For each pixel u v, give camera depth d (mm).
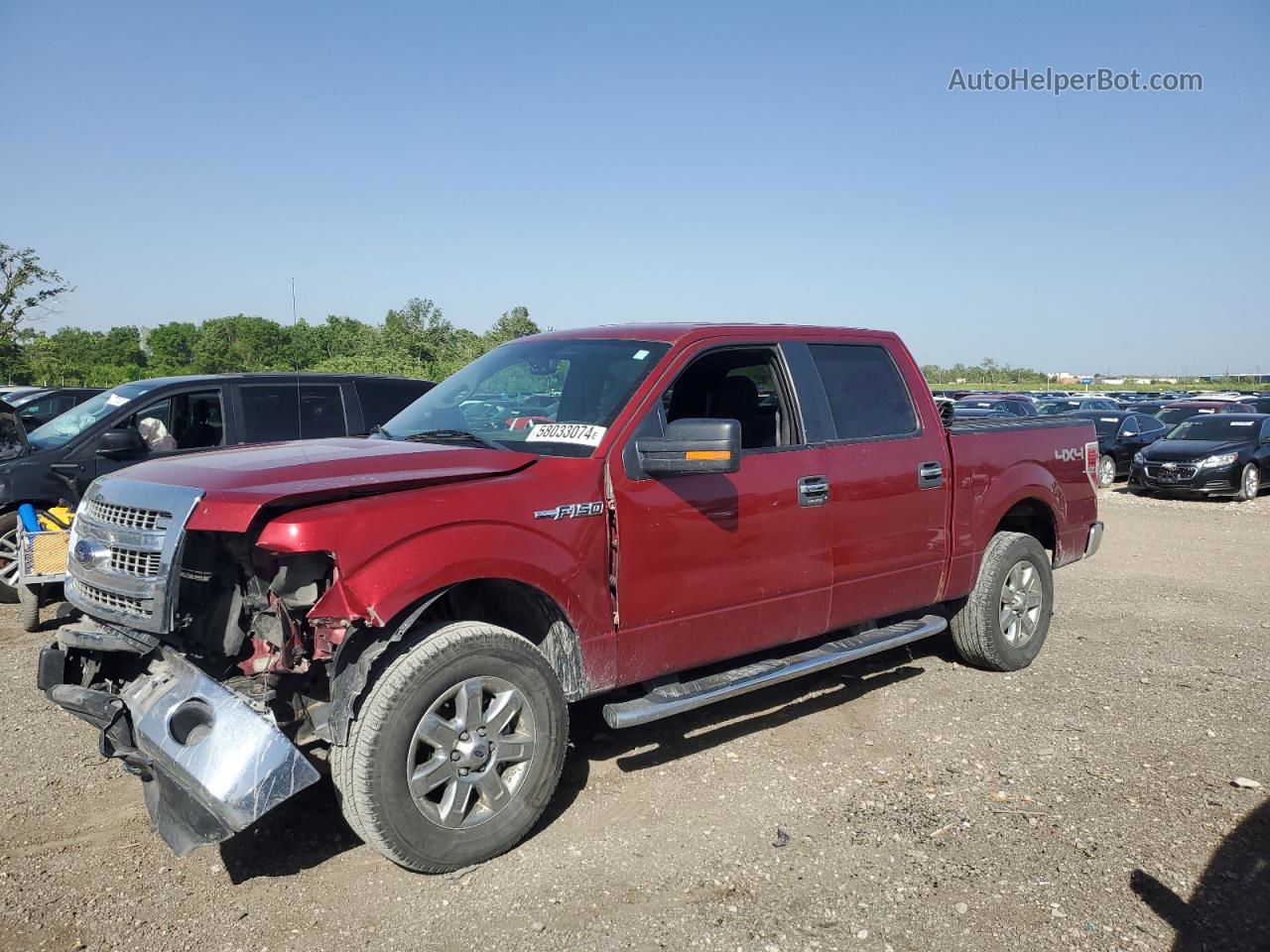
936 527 5297
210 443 7777
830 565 4734
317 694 3561
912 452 5160
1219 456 16781
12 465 7133
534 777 3629
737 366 4879
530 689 3594
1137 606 7969
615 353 4422
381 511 3295
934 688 5656
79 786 4238
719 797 4137
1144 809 4031
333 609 3166
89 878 3461
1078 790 4223
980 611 5734
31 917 3195
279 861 3598
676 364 4285
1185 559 10398
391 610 3209
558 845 3707
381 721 3221
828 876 3479
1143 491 18078
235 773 3014
